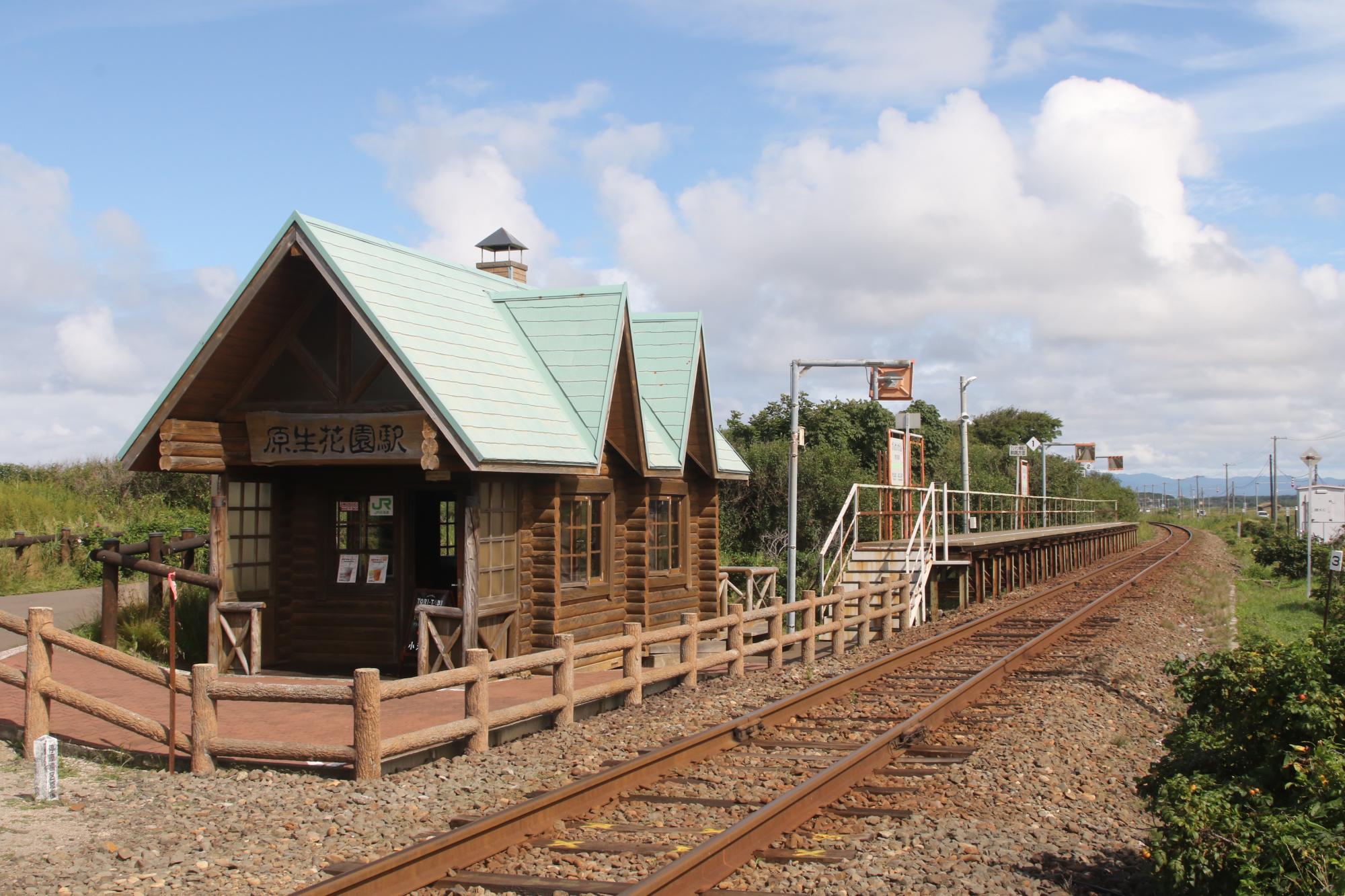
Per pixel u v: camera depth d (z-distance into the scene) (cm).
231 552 1413
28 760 963
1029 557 3219
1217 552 5069
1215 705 753
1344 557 2216
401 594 1440
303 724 1066
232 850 721
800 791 800
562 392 1531
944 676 1445
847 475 3338
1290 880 574
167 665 1441
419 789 863
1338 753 656
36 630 974
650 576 1731
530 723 1075
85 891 647
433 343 1368
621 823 778
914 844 740
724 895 638
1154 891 659
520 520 1433
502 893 644
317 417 1340
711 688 1351
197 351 1309
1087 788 916
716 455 1903
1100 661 1534
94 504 2850
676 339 1891
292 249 1297
